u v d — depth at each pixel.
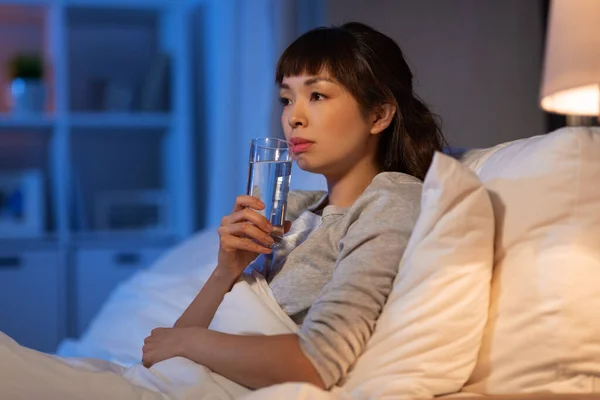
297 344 1.17
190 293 1.85
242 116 3.24
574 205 1.18
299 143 1.41
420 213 1.21
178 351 1.29
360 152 1.45
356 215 1.35
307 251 1.41
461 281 1.17
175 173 3.83
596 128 1.22
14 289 3.43
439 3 3.15
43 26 3.91
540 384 1.18
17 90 3.65
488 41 3.17
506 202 1.23
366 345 1.21
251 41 3.19
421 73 3.13
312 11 3.20
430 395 1.17
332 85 1.39
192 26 3.83
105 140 4.05
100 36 4.02
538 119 3.19
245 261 1.41
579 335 1.15
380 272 1.23
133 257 3.56
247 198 1.32
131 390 1.21
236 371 1.21
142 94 3.83
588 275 1.16
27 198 3.64
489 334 1.21
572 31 1.32
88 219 4.01
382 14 3.11
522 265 1.20
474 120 3.16
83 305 3.50
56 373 1.21
